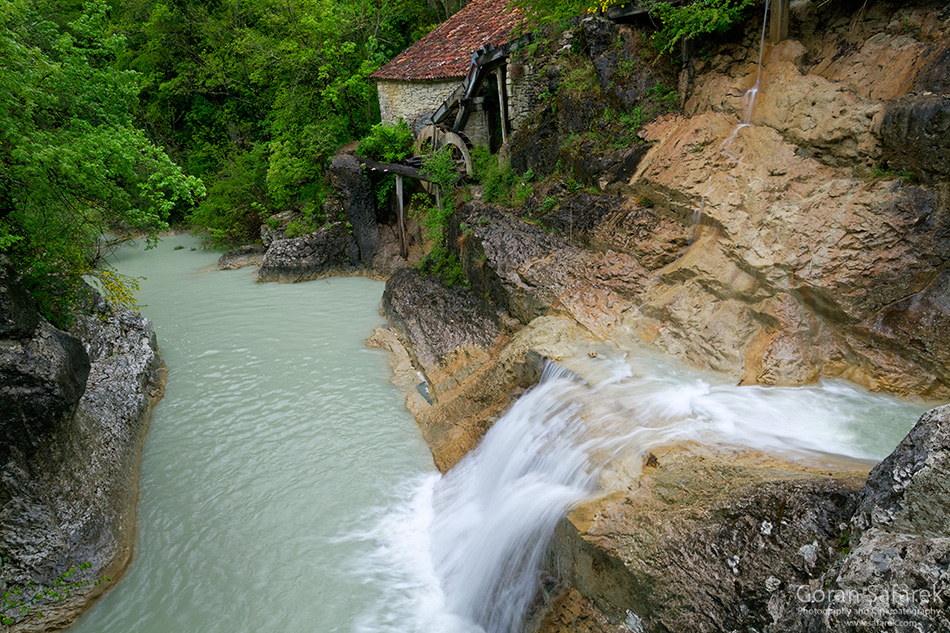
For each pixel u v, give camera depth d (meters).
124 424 9.45
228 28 26.36
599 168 10.60
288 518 8.06
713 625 4.14
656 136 9.89
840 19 8.09
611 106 10.95
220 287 19.12
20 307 6.90
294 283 19.53
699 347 7.93
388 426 10.26
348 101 23.03
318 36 22.64
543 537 5.86
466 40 18.47
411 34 26.83
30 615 6.41
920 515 3.43
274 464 9.27
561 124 12.01
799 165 7.82
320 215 20.97
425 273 14.65
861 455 5.41
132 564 7.43
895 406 6.29
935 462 3.40
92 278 18.00
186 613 6.68
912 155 6.64
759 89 8.70
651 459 5.80
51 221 7.64
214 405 11.16
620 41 10.95
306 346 13.87
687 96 9.95
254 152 24.28
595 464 6.12
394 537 7.68
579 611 5.24
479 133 17.55
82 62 7.78
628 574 4.70
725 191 8.38
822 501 4.27
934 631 2.82
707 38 9.70
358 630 6.30
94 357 10.67
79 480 7.55
